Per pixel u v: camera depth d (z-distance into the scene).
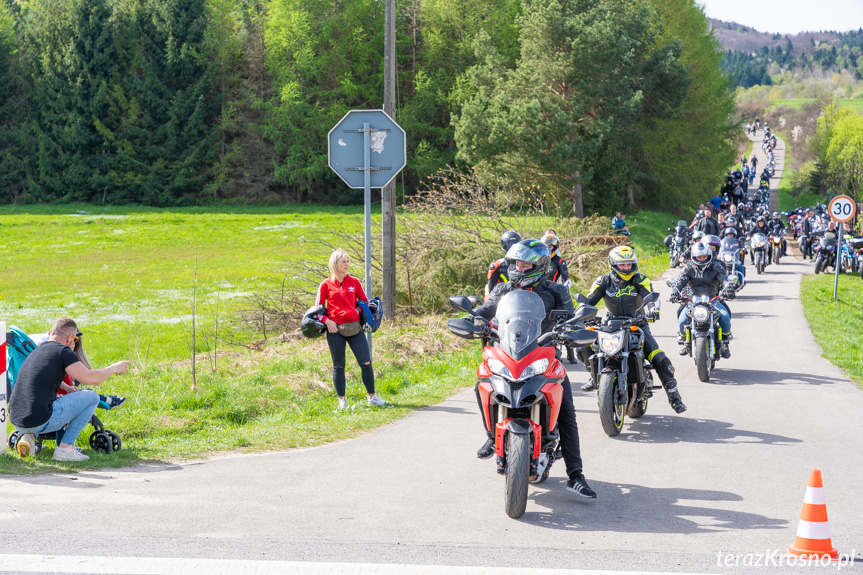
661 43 51.25
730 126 56.47
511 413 5.44
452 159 65.81
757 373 11.26
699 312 10.53
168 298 22.98
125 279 27.20
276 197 71.25
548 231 10.45
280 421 8.46
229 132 74.00
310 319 8.79
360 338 9.05
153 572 4.30
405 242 16.47
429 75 68.00
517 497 5.17
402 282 16.11
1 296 23.56
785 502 5.69
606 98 40.88
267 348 13.48
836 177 84.25
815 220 34.72
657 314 8.59
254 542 4.79
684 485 6.14
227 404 8.84
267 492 5.86
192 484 6.06
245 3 77.19
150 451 7.11
